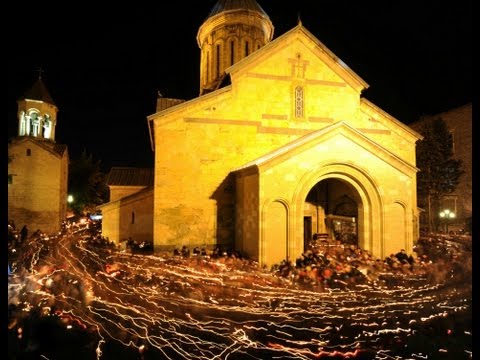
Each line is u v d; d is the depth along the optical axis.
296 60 20.00
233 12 26.42
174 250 17.11
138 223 22.66
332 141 16.20
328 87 20.34
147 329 8.09
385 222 16.33
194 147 18.38
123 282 12.35
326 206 20.47
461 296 10.80
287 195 15.50
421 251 17.64
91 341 7.25
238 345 7.36
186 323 8.54
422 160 31.47
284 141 19.52
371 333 8.12
